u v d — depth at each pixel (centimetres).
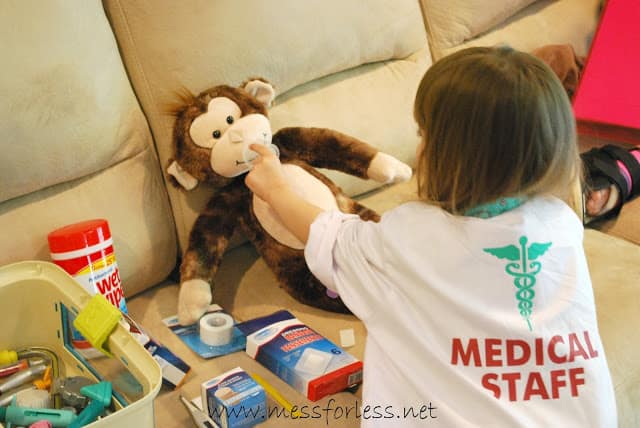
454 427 75
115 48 101
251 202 108
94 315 79
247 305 108
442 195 80
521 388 76
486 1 148
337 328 101
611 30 155
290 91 122
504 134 73
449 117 76
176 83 103
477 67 75
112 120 99
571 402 76
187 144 100
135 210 104
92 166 99
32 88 89
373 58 131
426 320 79
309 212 94
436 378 78
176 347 97
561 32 165
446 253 78
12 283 89
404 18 133
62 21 92
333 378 87
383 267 82
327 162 114
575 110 154
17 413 76
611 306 101
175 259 112
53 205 97
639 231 124
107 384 80
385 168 110
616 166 125
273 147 105
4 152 89
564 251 78
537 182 76
